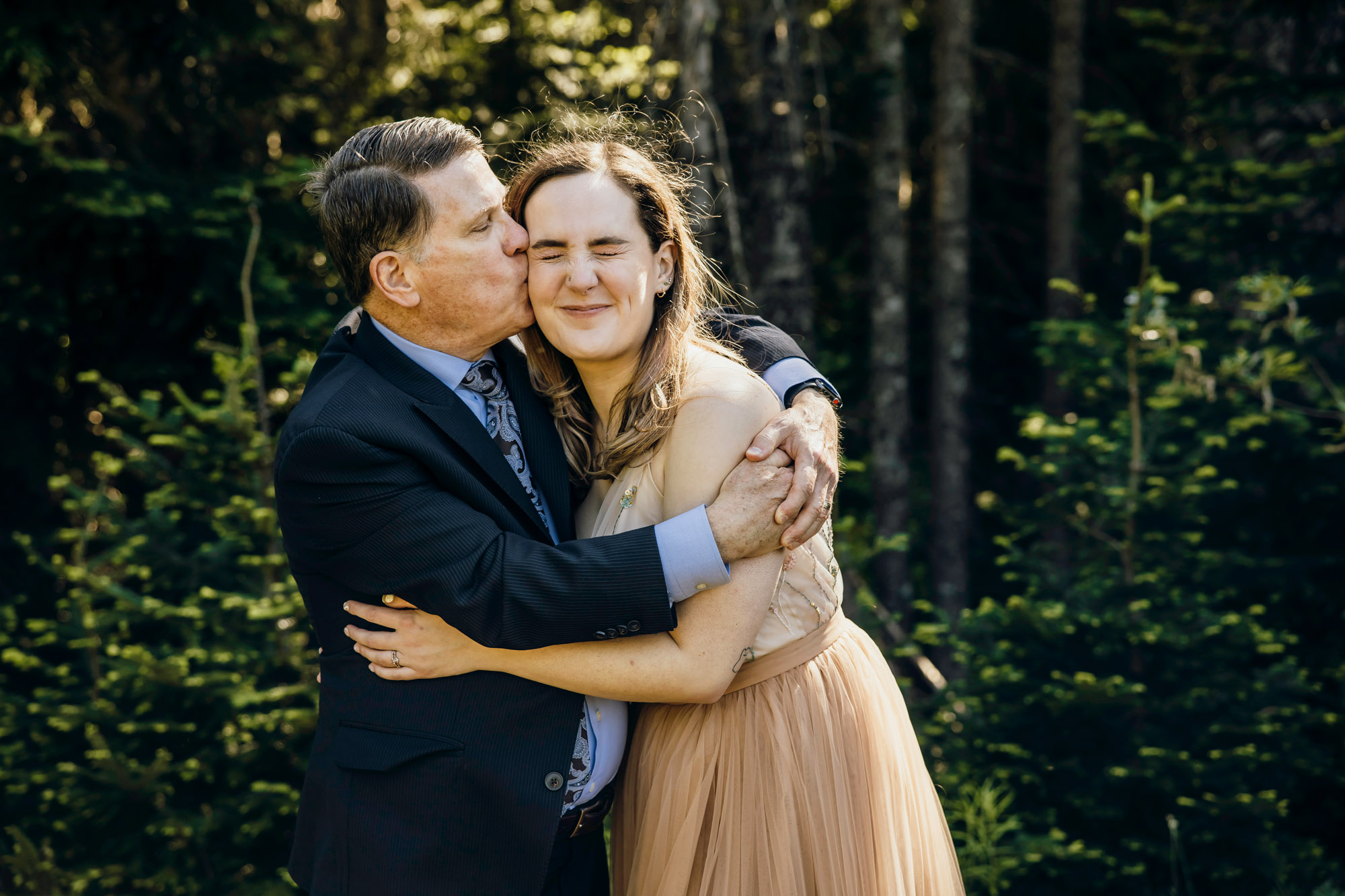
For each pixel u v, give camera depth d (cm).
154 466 379
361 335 169
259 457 366
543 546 150
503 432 173
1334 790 425
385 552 151
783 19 480
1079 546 412
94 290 461
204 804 360
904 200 657
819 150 599
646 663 155
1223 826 357
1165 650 376
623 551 148
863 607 462
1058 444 392
